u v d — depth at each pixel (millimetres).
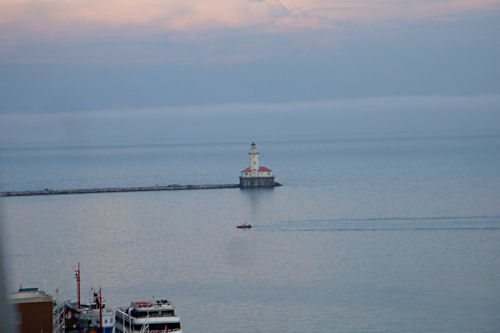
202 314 190750
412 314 190750
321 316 188875
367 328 177250
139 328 125812
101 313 131000
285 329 175625
